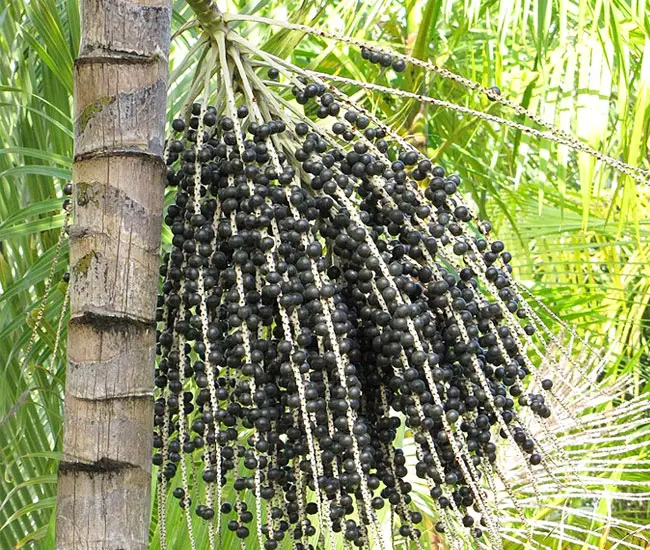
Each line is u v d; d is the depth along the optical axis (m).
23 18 4.02
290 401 2.48
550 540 4.30
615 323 5.99
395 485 2.60
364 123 2.63
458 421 2.55
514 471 3.11
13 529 3.68
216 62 2.71
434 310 2.59
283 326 2.50
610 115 5.52
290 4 4.57
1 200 3.83
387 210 2.57
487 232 2.61
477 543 2.68
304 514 2.59
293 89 2.69
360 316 2.57
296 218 2.53
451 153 5.15
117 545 2.45
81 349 2.47
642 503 5.06
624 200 4.14
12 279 3.77
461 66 5.53
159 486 2.60
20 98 3.90
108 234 2.47
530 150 6.04
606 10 3.95
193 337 2.59
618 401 4.76
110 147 2.48
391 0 4.50
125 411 2.47
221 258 2.55
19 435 3.54
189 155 2.60
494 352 2.56
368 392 2.61
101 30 2.49
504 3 4.04
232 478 3.17
